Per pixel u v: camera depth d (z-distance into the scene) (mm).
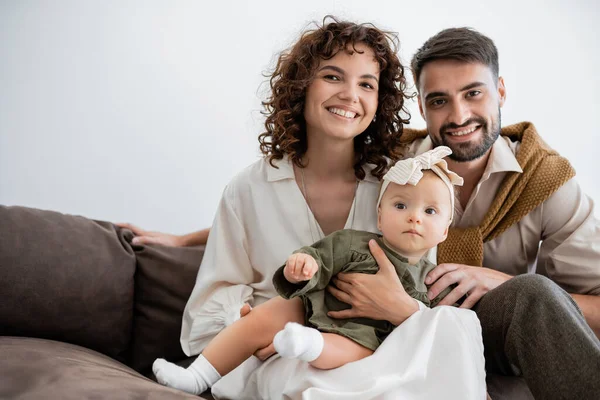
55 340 1704
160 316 1854
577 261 1764
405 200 1402
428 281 1519
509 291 1386
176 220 2463
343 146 1635
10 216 1722
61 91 2393
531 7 2490
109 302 1778
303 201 1661
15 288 1637
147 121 2441
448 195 1419
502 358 1513
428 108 1766
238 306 1639
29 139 2373
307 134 1685
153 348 1841
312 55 1569
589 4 2479
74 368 1343
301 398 1237
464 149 1737
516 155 1831
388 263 1387
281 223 1669
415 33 2529
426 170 1421
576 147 2502
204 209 2484
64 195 2389
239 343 1392
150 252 1892
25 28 2375
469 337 1303
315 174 1691
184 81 2463
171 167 2455
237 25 2490
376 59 1605
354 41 1561
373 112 1603
